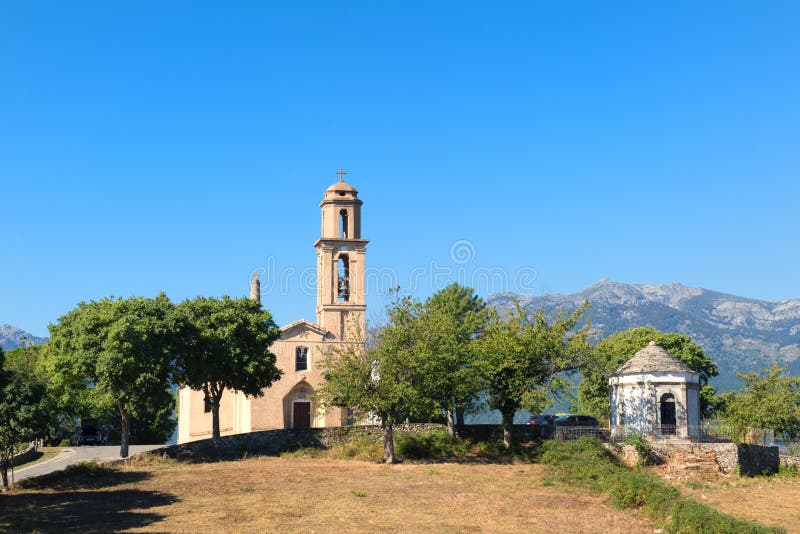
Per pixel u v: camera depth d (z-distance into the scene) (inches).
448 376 2295.8
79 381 2158.0
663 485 1688.0
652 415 2305.6
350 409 2373.3
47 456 2346.2
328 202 2925.7
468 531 1380.4
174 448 2235.5
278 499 1636.3
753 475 2225.6
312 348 2824.8
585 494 1772.9
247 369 2324.1
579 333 2434.8
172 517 1441.9
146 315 2166.6
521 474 2041.1
